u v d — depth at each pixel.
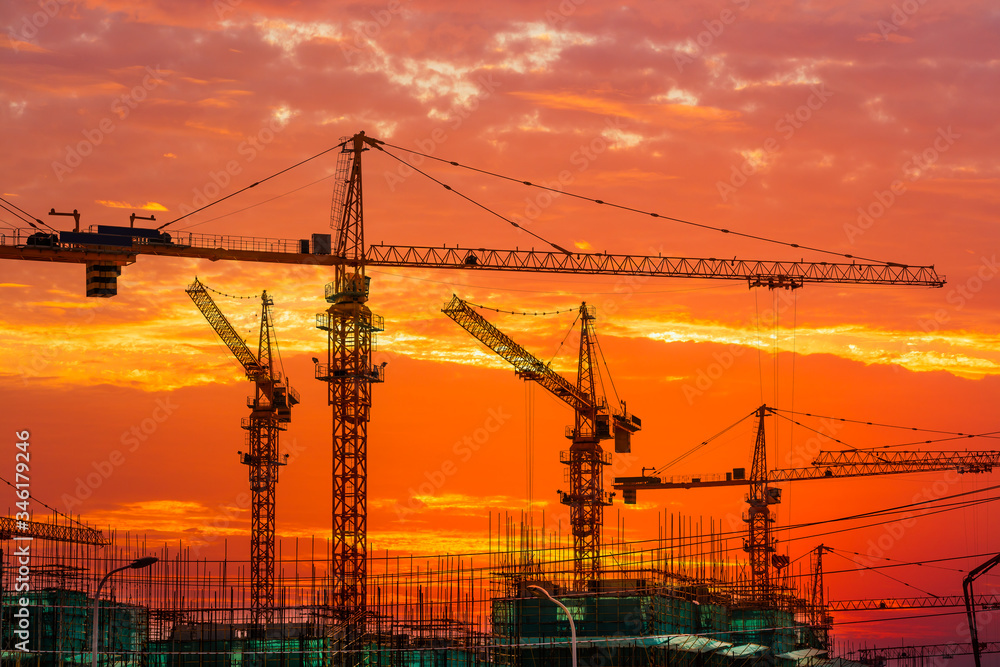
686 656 142.50
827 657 170.00
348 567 151.38
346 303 157.88
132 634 141.88
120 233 156.88
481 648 138.25
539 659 139.38
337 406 155.38
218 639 141.12
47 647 132.00
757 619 163.12
